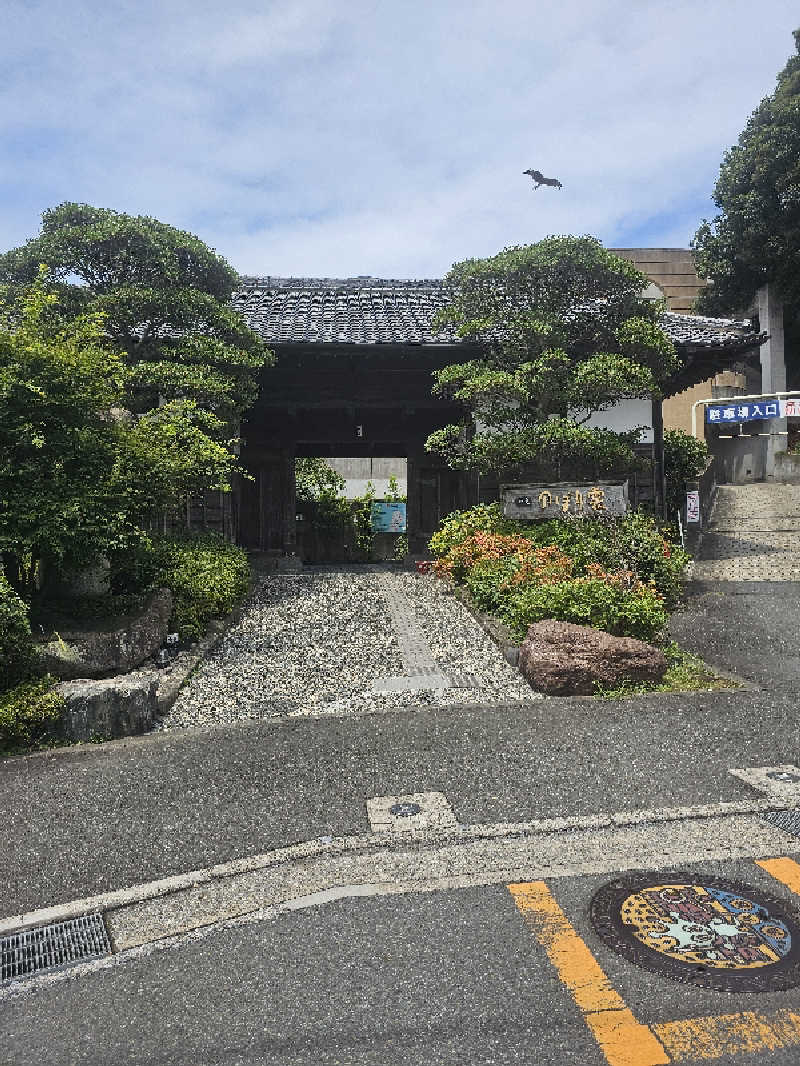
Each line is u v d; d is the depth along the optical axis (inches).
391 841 171.2
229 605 394.3
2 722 238.1
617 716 257.3
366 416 656.4
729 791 194.5
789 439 1071.6
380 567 636.1
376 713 265.1
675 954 127.6
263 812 187.6
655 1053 105.3
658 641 341.7
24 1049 110.9
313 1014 115.9
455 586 465.4
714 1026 110.3
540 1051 106.4
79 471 309.9
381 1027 112.4
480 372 493.4
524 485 481.4
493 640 357.4
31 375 307.4
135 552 362.0
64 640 297.3
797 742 229.9
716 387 1093.8
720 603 453.1
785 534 695.1
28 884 157.5
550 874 156.7
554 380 478.0
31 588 343.9
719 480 1100.5
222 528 559.8
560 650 298.0
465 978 123.0
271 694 291.7
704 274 1041.5
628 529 463.2
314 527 840.9
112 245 428.5
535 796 193.2
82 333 339.0
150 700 259.6
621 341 485.1
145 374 410.9
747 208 944.3
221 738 243.0
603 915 140.6
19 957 134.7
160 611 339.9
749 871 156.2
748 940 131.5
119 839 175.8
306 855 165.9
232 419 496.4
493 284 506.3
